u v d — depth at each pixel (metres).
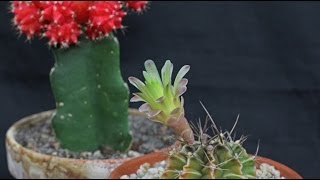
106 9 0.44
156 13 0.60
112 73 0.46
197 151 0.30
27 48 0.59
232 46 0.61
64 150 0.48
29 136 0.51
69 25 0.44
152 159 0.35
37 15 0.45
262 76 0.61
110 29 0.44
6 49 0.59
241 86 0.61
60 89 0.46
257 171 0.33
